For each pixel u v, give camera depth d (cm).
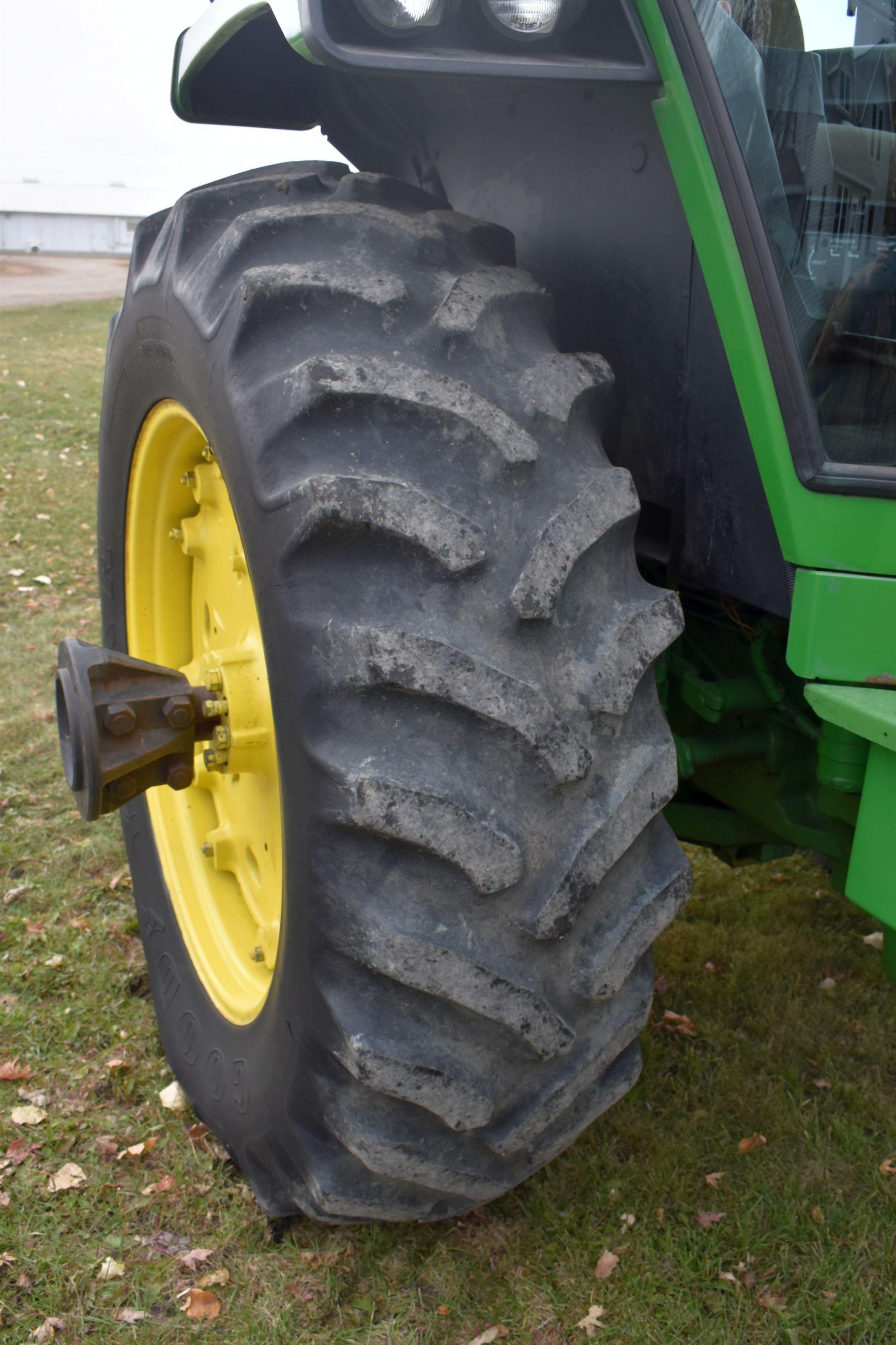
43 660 500
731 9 141
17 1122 240
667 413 187
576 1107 178
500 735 147
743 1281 210
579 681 152
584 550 151
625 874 164
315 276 158
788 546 148
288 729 156
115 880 331
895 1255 215
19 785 389
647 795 158
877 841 149
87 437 964
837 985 300
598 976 160
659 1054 269
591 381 162
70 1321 198
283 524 151
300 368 151
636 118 175
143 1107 247
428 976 150
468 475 149
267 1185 207
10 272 2552
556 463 155
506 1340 196
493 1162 172
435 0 137
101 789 193
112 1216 220
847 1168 237
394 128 232
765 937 319
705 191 144
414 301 159
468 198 225
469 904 151
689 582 195
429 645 143
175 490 247
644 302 185
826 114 146
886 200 148
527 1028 156
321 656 149
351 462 148
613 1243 215
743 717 216
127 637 273
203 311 175
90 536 692
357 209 170
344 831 150
